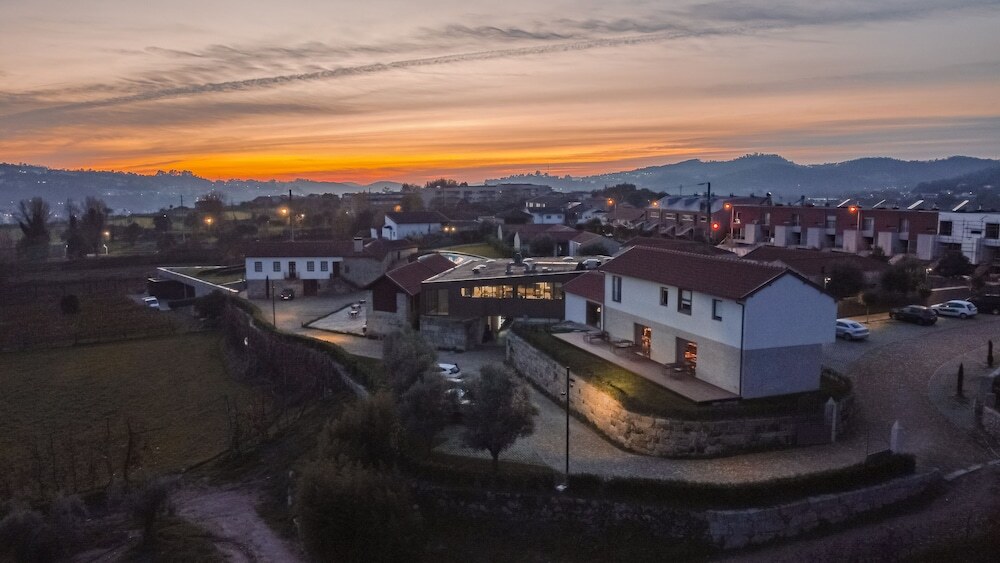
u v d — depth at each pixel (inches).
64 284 4060.0
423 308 2111.2
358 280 3154.5
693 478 1074.1
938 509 991.0
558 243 3646.7
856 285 2295.8
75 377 2230.6
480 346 2075.5
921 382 1477.6
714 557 944.3
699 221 4284.0
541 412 1464.1
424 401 1200.2
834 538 951.6
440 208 6904.5
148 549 1103.6
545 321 1972.2
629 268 1593.3
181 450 1604.3
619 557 978.1
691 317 1373.0
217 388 2094.0
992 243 2859.3
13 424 1823.3
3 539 1047.0
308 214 6486.2
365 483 997.2
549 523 1055.0
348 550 966.4
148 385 2137.1
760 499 989.8
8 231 6919.3
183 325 2992.1
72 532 1096.2
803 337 1263.5
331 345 1977.1
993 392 1293.1
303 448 1461.6
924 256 3078.2
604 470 1127.6
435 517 1099.9
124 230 6240.2
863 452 1146.0
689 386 1307.8
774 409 1175.6
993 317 2100.1
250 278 3100.4
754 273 1267.2
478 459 1207.6
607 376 1390.3
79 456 1582.2
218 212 6702.8
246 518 1223.5
